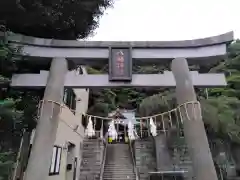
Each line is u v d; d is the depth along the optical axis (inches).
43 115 247.3
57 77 272.4
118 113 914.1
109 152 776.3
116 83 281.6
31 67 315.9
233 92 623.2
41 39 291.9
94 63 307.9
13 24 300.5
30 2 266.1
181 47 299.9
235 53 742.5
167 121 644.1
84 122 748.6
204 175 223.1
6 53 239.9
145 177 599.5
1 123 255.6
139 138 749.3
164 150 593.3
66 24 341.1
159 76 287.9
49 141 236.8
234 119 524.7
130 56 289.7
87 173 620.7
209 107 524.1
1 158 229.3
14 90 294.0
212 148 507.8
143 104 760.3
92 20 389.4
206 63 312.0
